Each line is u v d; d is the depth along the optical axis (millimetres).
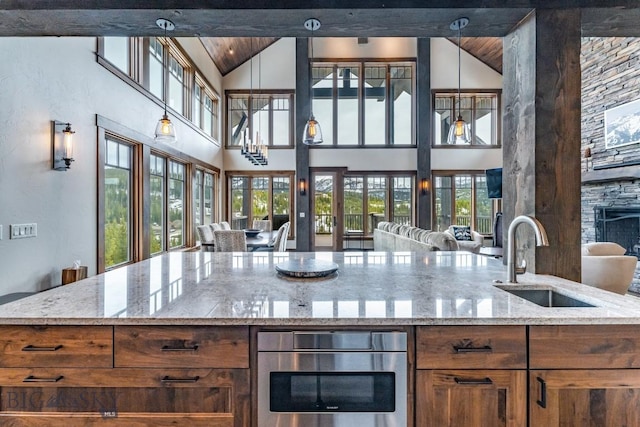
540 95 1804
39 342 1174
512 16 1866
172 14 1831
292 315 1190
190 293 1468
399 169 8492
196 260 2342
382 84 8664
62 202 3117
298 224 8359
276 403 1191
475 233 7664
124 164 4352
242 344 1189
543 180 1808
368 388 1195
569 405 1165
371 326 1188
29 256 2750
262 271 1947
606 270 3277
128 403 1188
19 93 2645
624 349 1160
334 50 8453
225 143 8656
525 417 1170
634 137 4523
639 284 4531
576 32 1797
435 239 4215
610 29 2008
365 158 8508
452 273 1876
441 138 8602
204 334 1188
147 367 1183
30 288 2758
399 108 8672
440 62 8422
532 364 1169
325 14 1852
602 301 1351
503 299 1370
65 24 1926
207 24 1951
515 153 1981
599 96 5117
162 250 5375
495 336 1176
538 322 1162
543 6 1791
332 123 8602
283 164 8641
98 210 3619
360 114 8586
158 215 5281
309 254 2625
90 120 3500
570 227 1808
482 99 8594
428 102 8297
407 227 5656
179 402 1191
